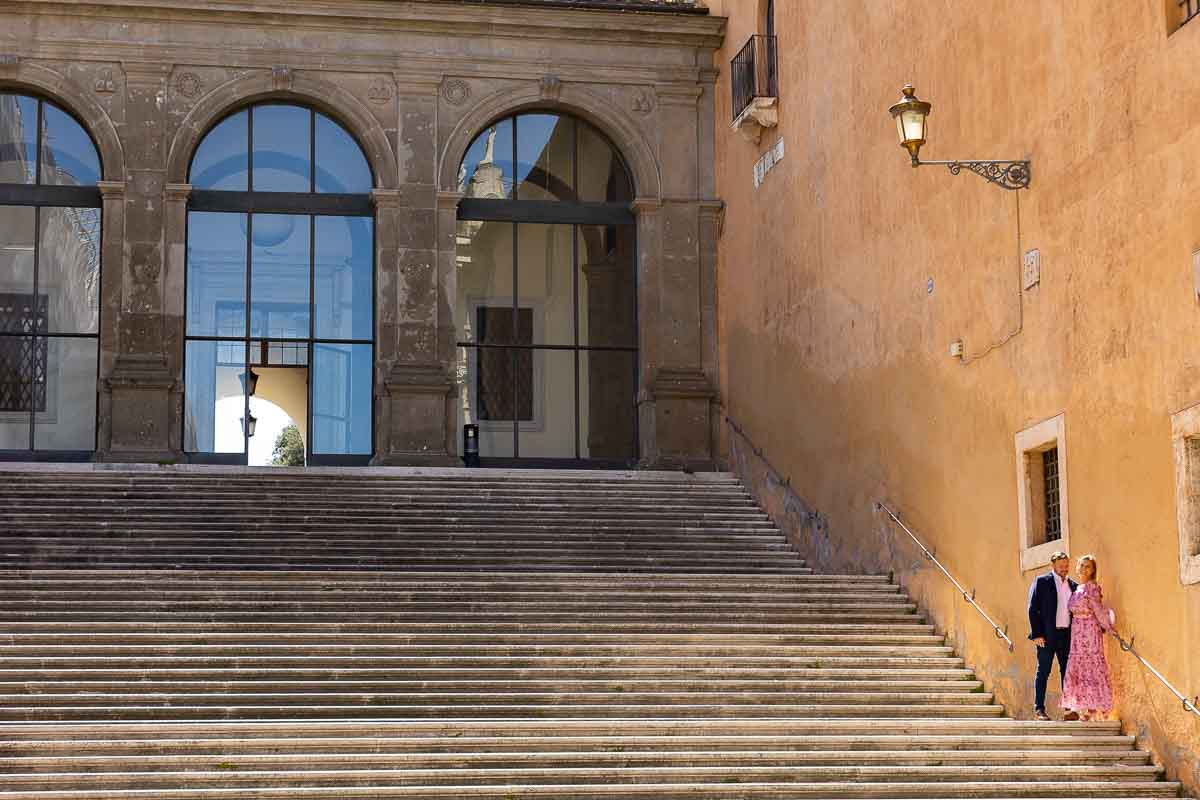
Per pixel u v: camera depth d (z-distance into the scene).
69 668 16.12
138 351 26.41
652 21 28.05
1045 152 16.56
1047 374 16.39
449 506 23.62
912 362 19.62
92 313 26.95
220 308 27.25
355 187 27.78
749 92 25.97
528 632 17.66
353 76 27.55
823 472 22.41
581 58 28.11
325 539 22.30
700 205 27.97
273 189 27.58
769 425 24.83
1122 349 15.05
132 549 21.61
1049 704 15.94
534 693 16.05
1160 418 14.40
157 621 17.41
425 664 16.62
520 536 23.03
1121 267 15.12
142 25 27.05
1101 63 15.57
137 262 26.59
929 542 19.02
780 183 24.69
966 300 18.23
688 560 22.81
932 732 14.78
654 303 27.80
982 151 17.95
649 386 27.53
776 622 18.67
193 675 16.08
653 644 17.52
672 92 28.27
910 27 19.94
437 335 27.17
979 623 17.56
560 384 28.22
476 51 27.84
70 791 12.55
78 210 27.09
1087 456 15.59
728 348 27.30
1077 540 15.73
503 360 28.17
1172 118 14.41
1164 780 14.07
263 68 27.27
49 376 26.78
